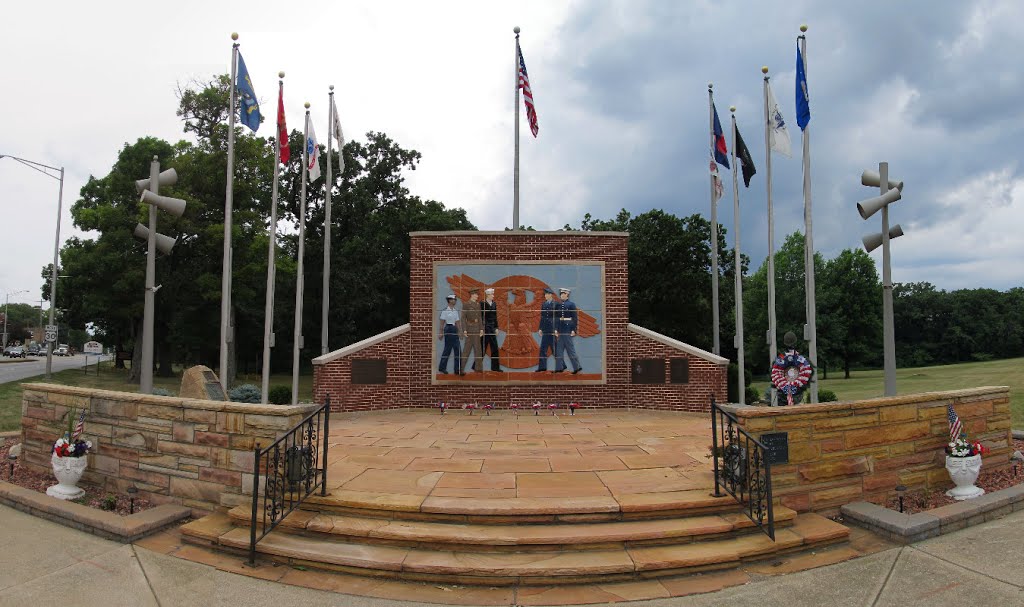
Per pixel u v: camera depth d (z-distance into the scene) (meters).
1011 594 5.03
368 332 43.56
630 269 38.00
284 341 43.91
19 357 73.50
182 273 32.28
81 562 5.78
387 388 14.91
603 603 4.96
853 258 49.62
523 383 15.05
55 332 29.58
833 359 49.12
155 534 6.54
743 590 5.18
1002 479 8.23
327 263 18.36
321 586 5.28
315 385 14.52
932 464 7.79
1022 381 28.22
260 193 34.31
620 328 15.10
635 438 10.54
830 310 48.44
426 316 15.24
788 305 47.16
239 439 6.85
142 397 7.52
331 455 8.89
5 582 5.34
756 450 6.17
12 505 7.46
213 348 41.66
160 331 38.38
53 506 6.98
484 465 8.14
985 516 6.86
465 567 5.31
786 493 6.73
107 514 6.76
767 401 15.46
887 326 10.38
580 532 5.80
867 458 7.25
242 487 6.79
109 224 30.36
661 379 14.72
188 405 7.17
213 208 31.95
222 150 31.20
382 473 7.65
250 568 5.65
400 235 41.94
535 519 6.08
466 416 13.98
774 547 5.80
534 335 15.14
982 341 72.25
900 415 7.56
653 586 5.26
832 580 5.36
